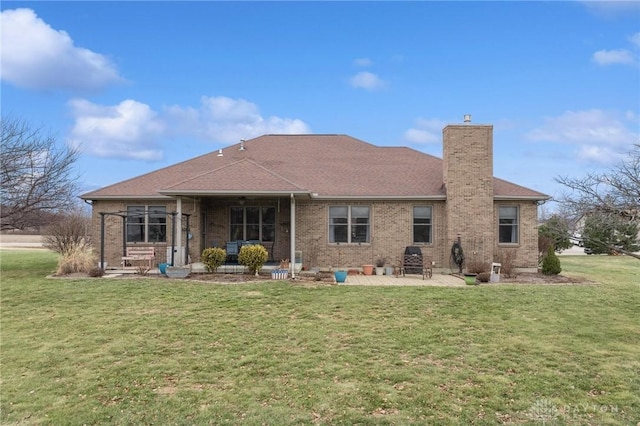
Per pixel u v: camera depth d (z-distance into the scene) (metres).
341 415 5.48
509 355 7.80
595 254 33.22
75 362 7.54
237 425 5.22
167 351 8.10
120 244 19.83
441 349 8.15
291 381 6.62
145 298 12.62
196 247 19.52
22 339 8.88
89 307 11.60
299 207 19.70
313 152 23.91
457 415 5.46
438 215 19.45
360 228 19.66
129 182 20.80
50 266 21.12
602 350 8.07
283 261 18.06
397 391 6.22
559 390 6.24
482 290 14.14
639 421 5.30
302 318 10.48
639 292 14.12
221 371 7.07
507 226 19.66
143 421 5.37
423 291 13.89
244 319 10.37
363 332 9.30
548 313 11.01
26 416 5.53
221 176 17.22
